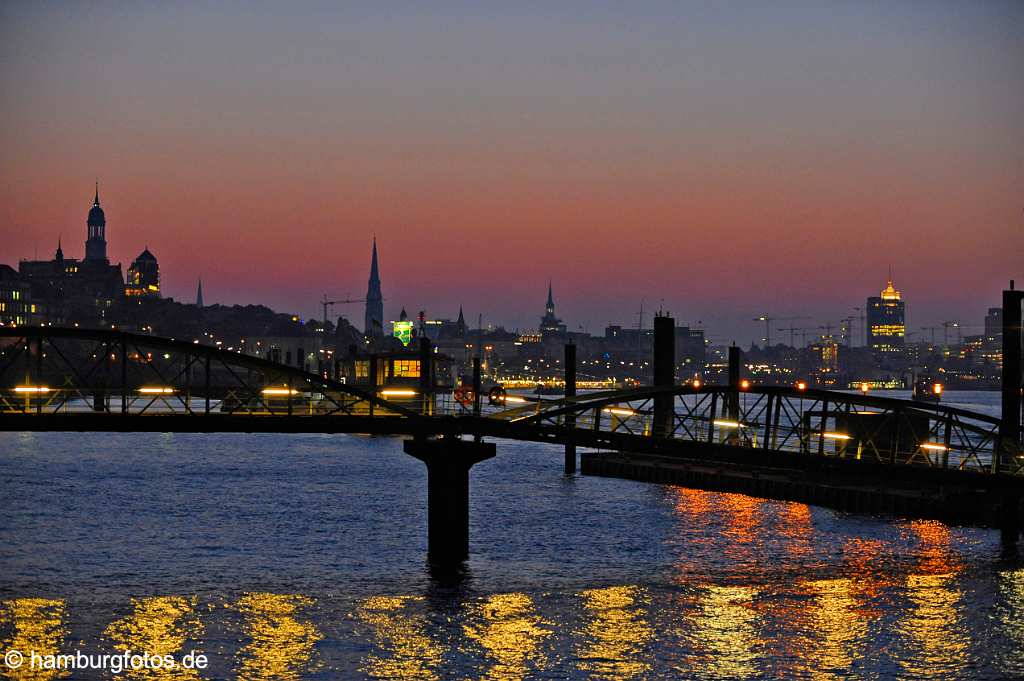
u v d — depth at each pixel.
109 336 70.62
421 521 92.88
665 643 55.19
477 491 110.69
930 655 53.34
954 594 64.44
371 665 52.19
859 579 68.62
